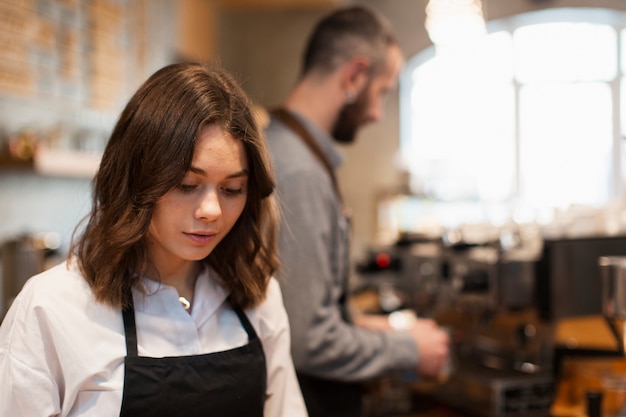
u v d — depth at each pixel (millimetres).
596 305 1979
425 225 3498
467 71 7281
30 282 1064
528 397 1984
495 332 2400
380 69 1888
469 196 5359
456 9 3941
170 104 1007
